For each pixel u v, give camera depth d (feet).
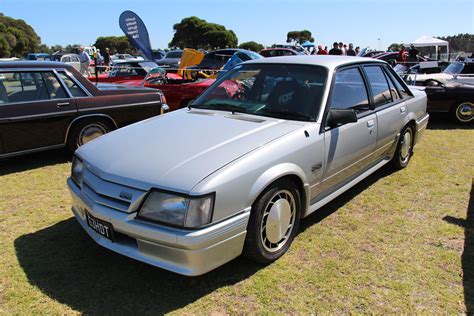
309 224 12.03
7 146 16.58
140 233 8.14
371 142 13.37
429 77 30.45
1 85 16.46
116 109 19.36
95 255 10.34
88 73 54.13
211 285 9.06
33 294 8.75
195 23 242.78
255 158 8.87
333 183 11.94
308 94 11.50
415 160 18.54
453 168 17.34
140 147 9.59
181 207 7.86
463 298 8.59
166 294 8.78
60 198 14.19
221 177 8.18
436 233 11.46
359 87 13.25
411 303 8.45
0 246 10.78
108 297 8.67
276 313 8.18
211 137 9.80
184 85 27.04
